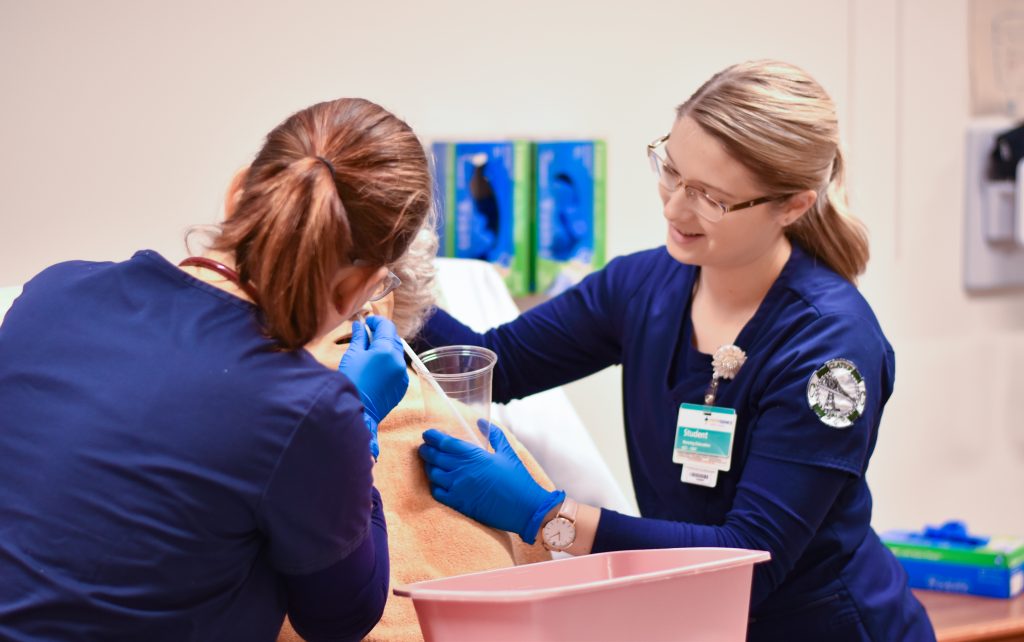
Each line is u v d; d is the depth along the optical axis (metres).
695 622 1.03
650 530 1.46
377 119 1.00
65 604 0.89
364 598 1.04
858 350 1.48
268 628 1.03
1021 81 3.05
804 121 1.42
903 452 3.17
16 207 2.18
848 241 1.61
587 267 2.55
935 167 3.03
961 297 3.13
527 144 2.48
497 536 1.43
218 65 2.28
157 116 2.25
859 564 1.61
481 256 2.50
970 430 3.22
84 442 0.92
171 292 0.97
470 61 2.49
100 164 2.22
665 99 2.68
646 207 2.71
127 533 0.90
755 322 1.56
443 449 1.40
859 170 2.95
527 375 1.80
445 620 1.00
